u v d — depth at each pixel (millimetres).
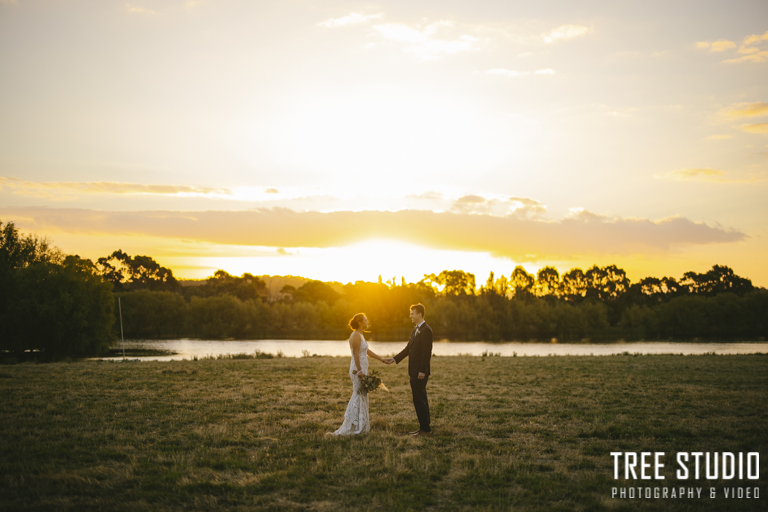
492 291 101312
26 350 47094
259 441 7781
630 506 5457
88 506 5176
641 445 7945
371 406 11016
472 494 5691
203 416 9500
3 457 6750
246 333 92062
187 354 48719
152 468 6371
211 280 137625
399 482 6000
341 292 135500
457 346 62219
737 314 88125
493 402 11570
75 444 7461
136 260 131625
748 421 9445
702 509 5449
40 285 43312
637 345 61688
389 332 96375
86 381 14234
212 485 5816
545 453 7512
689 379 15531
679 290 115688
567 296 124562
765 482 6219
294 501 5457
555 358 25969
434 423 9211
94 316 45844
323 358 27469
